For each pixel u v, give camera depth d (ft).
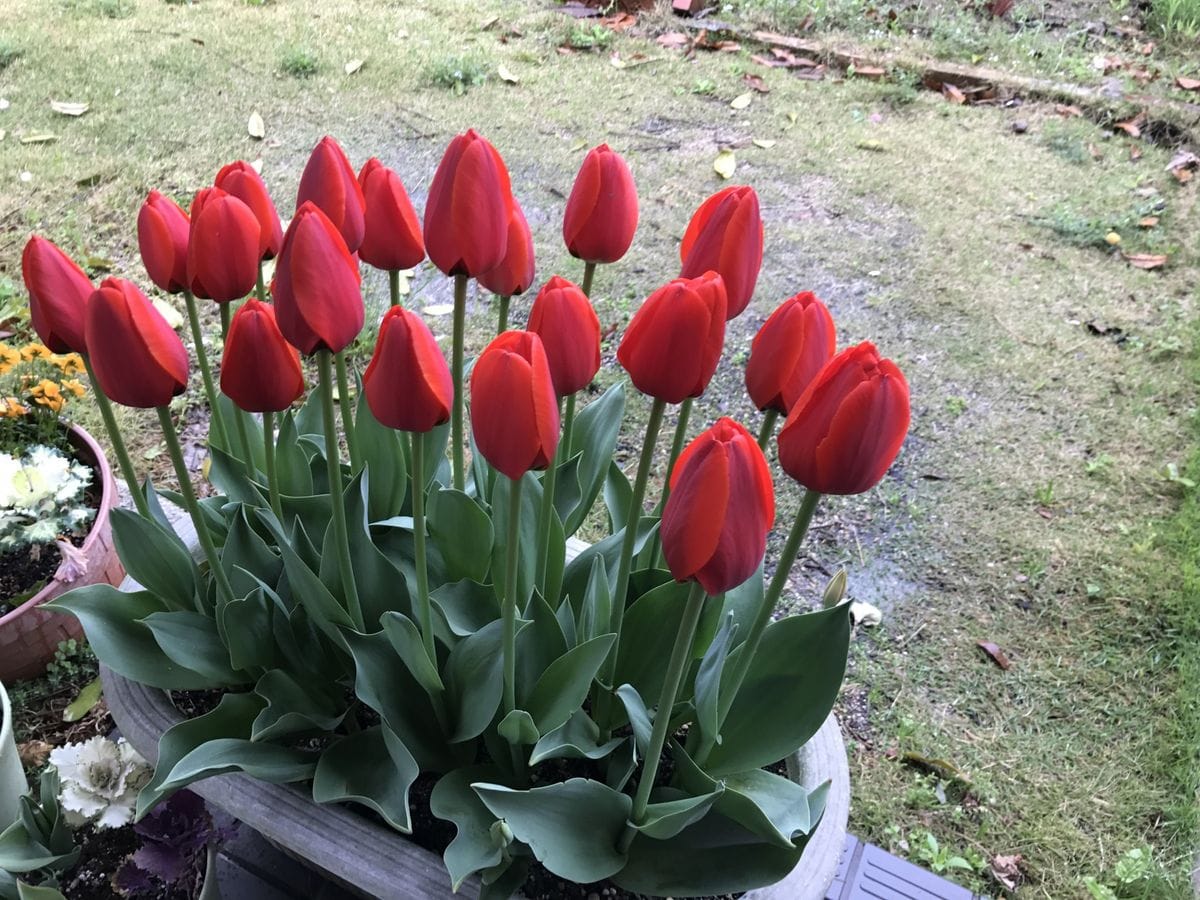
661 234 5.05
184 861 2.09
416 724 1.96
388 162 5.46
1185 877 2.69
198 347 2.07
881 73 6.77
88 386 3.81
